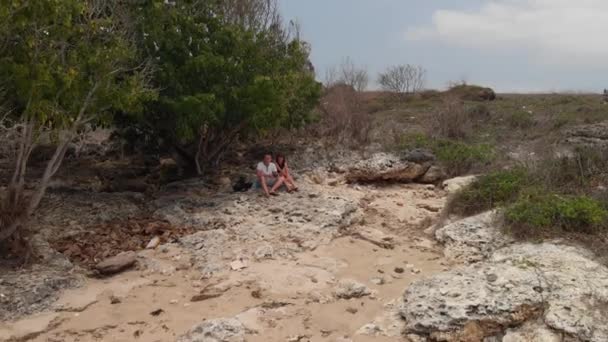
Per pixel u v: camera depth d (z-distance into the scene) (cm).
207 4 1246
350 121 1638
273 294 737
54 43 797
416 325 630
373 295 735
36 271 787
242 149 1577
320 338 632
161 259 863
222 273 801
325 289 753
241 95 1188
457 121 1817
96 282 789
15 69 751
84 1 884
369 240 938
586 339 575
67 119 812
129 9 1097
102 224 1001
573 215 832
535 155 1291
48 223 977
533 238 829
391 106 2930
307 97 1445
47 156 1448
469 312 622
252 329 642
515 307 619
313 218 997
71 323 675
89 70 845
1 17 705
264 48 1348
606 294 636
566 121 1994
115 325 670
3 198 823
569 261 718
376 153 1436
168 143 1333
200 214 1036
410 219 1072
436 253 887
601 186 1006
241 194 1155
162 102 1123
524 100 3022
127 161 1518
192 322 670
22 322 671
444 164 1395
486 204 994
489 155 1438
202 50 1166
